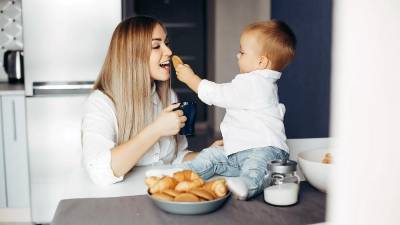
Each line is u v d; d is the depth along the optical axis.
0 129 3.01
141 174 1.40
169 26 6.55
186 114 1.41
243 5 5.84
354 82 0.32
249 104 1.38
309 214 0.99
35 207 3.10
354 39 0.32
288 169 1.06
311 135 3.61
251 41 1.42
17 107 3.01
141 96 1.51
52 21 3.00
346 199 0.34
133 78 1.50
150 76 1.54
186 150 1.78
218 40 5.89
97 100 1.52
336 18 0.33
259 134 1.34
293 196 1.04
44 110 3.02
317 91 3.45
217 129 5.91
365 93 0.32
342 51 0.33
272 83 1.43
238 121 1.39
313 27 3.51
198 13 6.58
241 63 1.47
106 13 3.05
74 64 3.05
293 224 0.93
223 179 1.07
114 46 1.53
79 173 1.41
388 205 0.34
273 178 1.08
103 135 1.41
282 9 4.43
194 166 1.32
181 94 6.50
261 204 1.06
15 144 3.04
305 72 3.73
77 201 1.09
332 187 0.36
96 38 3.06
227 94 1.38
